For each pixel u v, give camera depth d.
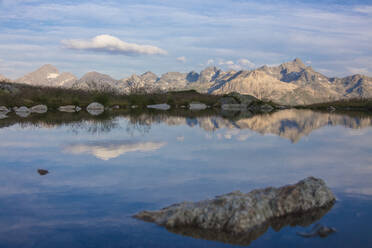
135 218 5.24
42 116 29.58
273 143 13.16
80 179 7.50
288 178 7.55
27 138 14.40
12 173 8.10
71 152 10.96
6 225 4.97
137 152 10.94
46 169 8.49
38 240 4.49
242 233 4.76
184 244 4.41
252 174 7.91
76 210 5.56
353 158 9.97
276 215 5.38
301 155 10.44
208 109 52.19
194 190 6.61
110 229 4.84
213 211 5.15
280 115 35.25
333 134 16.64
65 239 4.52
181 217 5.10
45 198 6.18
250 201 5.37
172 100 60.19
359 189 6.74
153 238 4.57
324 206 5.77
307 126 21.23
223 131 17.58
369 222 5.07
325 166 8.83
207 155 10.38
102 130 17.67
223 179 7.45
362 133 17.22
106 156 10.23
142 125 20.75
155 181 7.29
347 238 4.55
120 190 6.64
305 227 4.94
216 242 4.48
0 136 15.12
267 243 4.45
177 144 12.72
